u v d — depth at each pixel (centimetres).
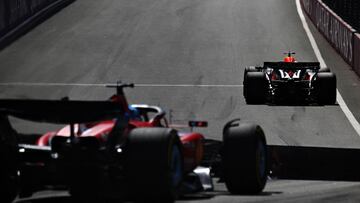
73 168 3092
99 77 11038
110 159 3131
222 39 14400
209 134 7300
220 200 3291
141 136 2989
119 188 3172
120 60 12444
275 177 4875
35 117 3197
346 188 3850
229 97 9662
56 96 9481
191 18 16462
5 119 3250
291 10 17900
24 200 3406
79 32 14750
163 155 2952
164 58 12644
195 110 8806
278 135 7438
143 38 14375
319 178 5106
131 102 9225
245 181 3434
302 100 9419
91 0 18175
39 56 12662
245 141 3425
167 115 8369
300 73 9181
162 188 2961
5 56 12638
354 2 12488
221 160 3609
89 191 3142
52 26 15212
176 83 10650
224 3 18438
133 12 16988
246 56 13000
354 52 12025
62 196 3550
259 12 17438
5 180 3219
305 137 7388
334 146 6912
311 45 14188
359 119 8450
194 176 3531
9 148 3225
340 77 11531
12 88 9969
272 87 9125
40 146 3225
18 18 14775
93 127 3266
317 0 15838
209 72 11588
